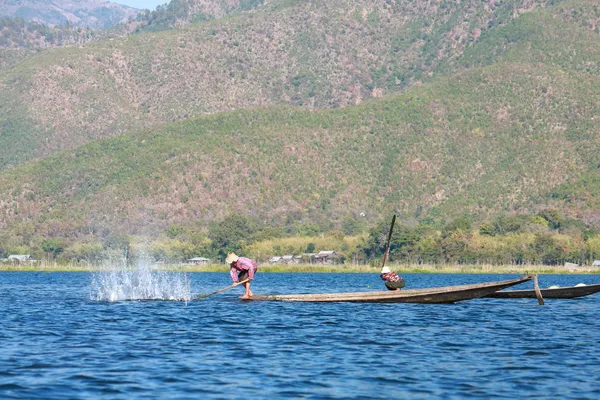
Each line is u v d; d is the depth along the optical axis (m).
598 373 56.91
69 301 122.06
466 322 87.88
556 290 121.81
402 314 96.19
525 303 114.19
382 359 62.53
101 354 64.19
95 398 48.84
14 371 56.53
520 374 56.56
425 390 51.53
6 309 105.81
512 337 75.31
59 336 75.19
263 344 70.12
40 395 49.31
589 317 94.50
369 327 82.69
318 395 50.12
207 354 64.50
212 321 88.00
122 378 54.50
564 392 51.00
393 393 50.69
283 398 49.31
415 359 62.59
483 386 52.69
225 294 134.88
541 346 69.50
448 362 61.28
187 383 53.16
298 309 102.38
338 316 93.44
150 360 61.47
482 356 64.06
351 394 50.44
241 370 57.69
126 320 89.38
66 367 58.25
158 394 50.03
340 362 61.12
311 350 66.88
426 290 108.00
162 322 87.12
